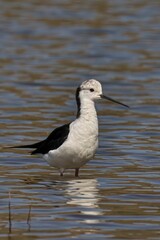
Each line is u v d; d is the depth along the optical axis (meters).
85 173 14.87
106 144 17.17
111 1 39.34
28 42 30.50
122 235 11.10
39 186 13.83
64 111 20.52
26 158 15.96
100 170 15.09
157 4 38.69
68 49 29.44
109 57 28.22
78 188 13.69
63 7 37.56
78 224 11.59
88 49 29.47
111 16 35.66
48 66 26.53
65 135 14.16
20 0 39.03
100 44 30.34
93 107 14.36
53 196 13.13
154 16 35.84
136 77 25.12
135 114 20.52
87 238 10.97
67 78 24.77
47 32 32.38
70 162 14.30
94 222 11.69
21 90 23.06
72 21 34.47
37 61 27.30
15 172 14.87
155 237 11.02
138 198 13.03
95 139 14.24
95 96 14.40
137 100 22.12
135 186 13.84
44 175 14.69
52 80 24.44
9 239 10.92
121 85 24.00
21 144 16.89
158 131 18.52
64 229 11.37
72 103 21.50
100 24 33.91
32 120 19.38
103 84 24.06
